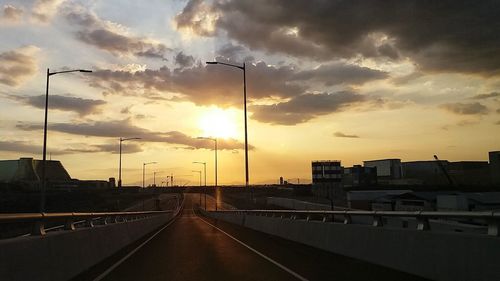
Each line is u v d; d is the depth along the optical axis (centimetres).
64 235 1216
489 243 920
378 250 1427
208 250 1994
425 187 8612
